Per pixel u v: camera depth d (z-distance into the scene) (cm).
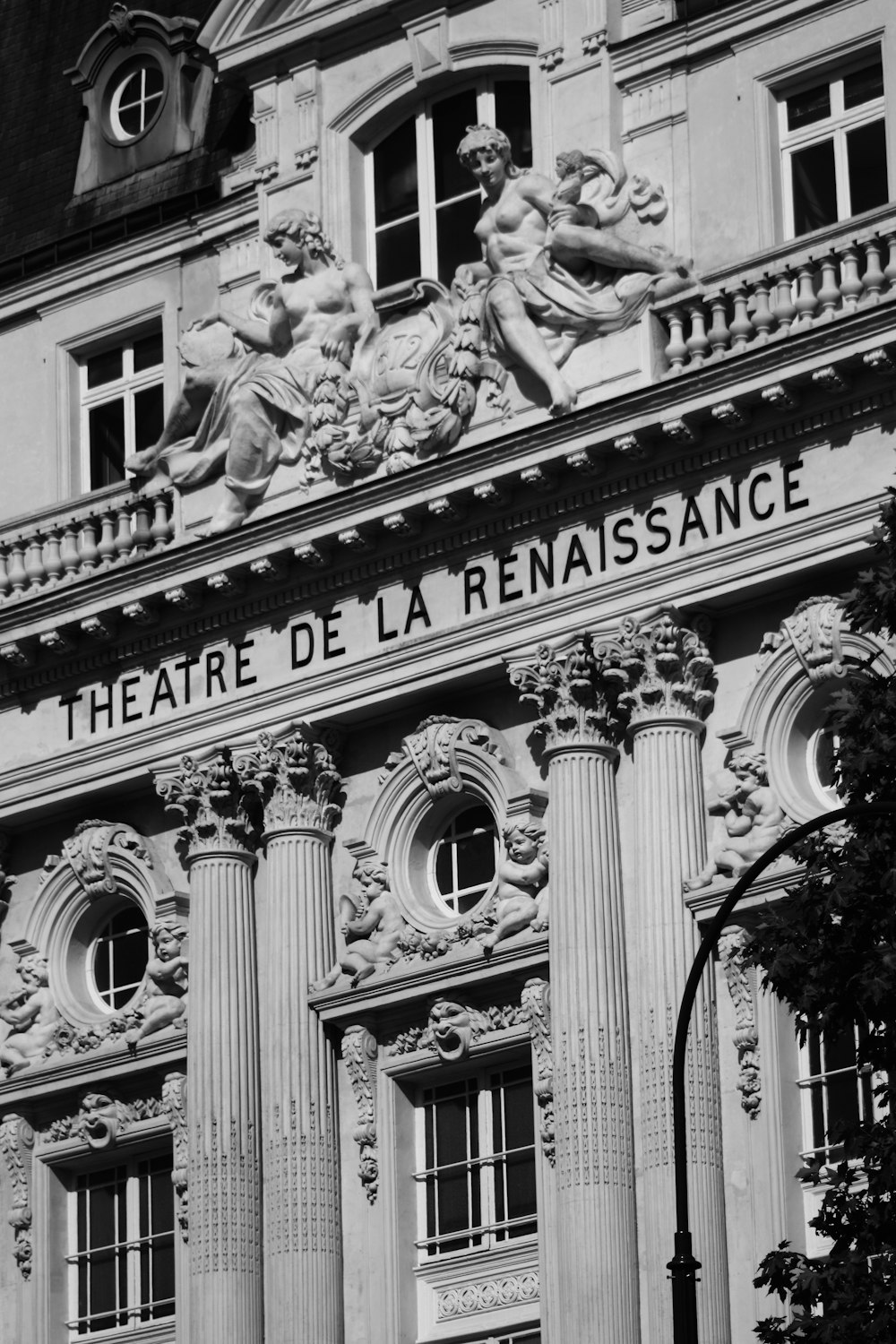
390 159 5981
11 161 6500
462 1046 5578
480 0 5853
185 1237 5803
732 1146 5294
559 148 5716
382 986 5638
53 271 6288
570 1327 5312
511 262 5622
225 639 5888
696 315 5450
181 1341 5775
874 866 4491
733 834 5384
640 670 5444
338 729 5803
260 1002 5803
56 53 6550
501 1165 5578
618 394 5456
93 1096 5950
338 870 5791
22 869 6150
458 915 5678
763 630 5438
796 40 5562
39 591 6075
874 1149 4472
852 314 5238
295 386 5812
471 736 5647
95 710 6022
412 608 5691
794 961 4503
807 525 5325
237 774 5828
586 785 5481
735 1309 5241
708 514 5425
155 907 5941
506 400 5600
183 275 6159
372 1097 5653
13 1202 6003
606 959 5412
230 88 6156
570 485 5525
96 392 6281
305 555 5734
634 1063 5391
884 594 4584
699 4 5650
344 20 5953
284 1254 5638
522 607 5569
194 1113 5756
